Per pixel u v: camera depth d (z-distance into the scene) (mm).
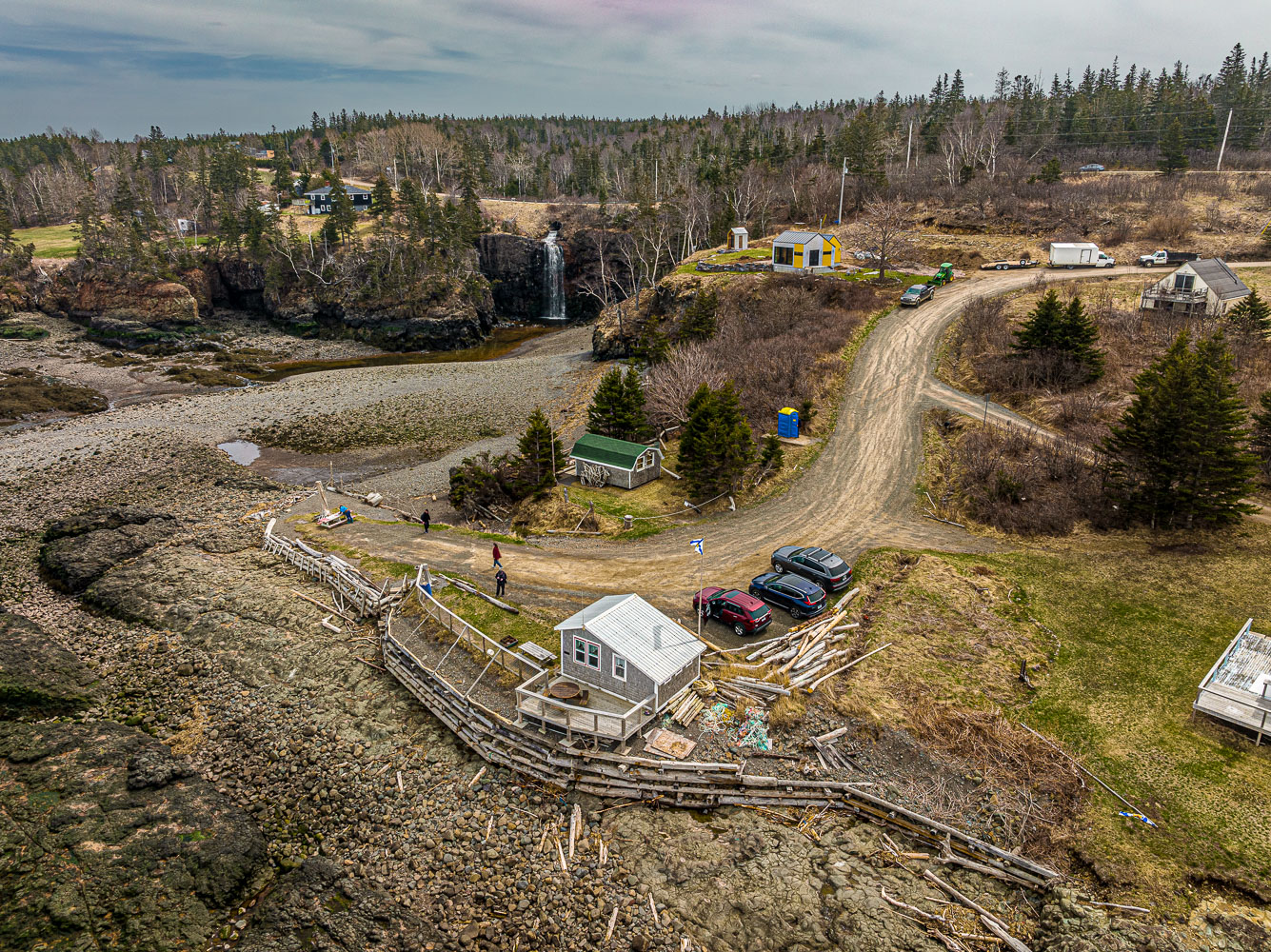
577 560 42625
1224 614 33062
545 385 86312
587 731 27922
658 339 77062
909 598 36188
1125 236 94125
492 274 136875
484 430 72812
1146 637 32406
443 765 29859
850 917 22250
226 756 31719
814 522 44906
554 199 180750
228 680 35781
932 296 79750
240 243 123875
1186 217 95250
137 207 145500
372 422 75188
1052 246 87625
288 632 38469
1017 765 26453
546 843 25969
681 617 36094
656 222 126562
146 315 109688
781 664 32156
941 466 49562
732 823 25797
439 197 173625
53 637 40188
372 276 114500
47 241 138125
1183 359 38844
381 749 31016
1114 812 24312
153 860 26203
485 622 36688
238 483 60125
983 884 23141
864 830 25188
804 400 57781
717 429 47188
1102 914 21203
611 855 25188
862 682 30719
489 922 23625
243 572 44531
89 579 45125
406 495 58281
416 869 25672
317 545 46625
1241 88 165625
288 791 29688
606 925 22969
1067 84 195500
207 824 27719
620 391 59062
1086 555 38906
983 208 108000
